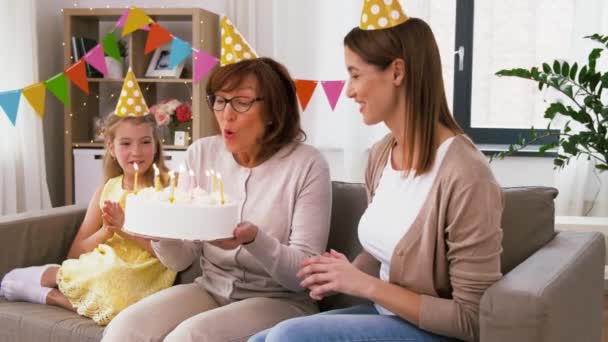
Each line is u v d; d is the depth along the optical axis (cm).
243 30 393
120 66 382
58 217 209
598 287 162
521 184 376
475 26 378
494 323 116
